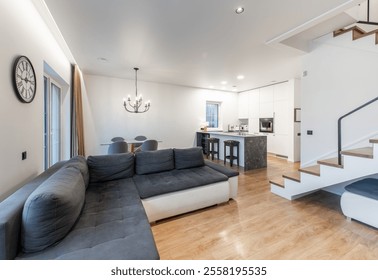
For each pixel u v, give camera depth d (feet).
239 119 26.30
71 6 7.20
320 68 11.09
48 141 10.73
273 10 7.43
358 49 9.47
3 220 3.60
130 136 19.30
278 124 20.83
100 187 7.82
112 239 4.48
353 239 6.51
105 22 8.35
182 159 10.46
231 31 9.11
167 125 21.33
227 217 8.16
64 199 4.45
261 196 10.49
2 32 5.29
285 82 19.88
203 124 23.58
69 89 13.75
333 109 10.57
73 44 10.69
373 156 6.95
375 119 9.03
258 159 16.70
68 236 4.54
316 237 6.66
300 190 9.55
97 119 17.71
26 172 6.78
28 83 6.79
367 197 6.93
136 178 8.95
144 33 9.33
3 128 5.35
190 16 7.86
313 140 11.55
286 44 10.48
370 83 9.12
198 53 11.91
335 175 8.20
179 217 8.18
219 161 19.49
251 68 15.17
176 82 20.34
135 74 17.06
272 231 7.09
